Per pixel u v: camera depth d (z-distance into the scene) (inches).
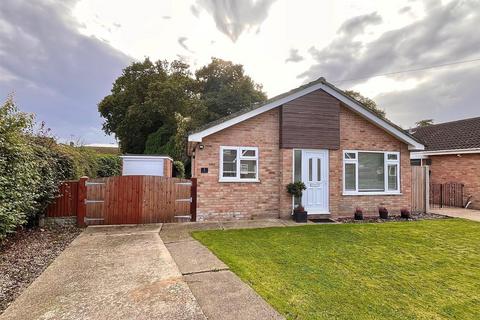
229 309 132.1
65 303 137.5
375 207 430.6
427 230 318.0
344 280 170.6
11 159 221.9
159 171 556.1
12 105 230.4
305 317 126.1
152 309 131.8
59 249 235.9
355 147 428.8
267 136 394.3
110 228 319.6
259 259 208.2
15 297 146.6
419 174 467.5
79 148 460.1
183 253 222.4
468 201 533.6
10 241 249.8
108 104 1193.4
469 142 550.9
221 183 375.2
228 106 1064.8
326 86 407.5
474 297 150.5
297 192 377.4
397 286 163.3
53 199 320.5
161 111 1085.1
